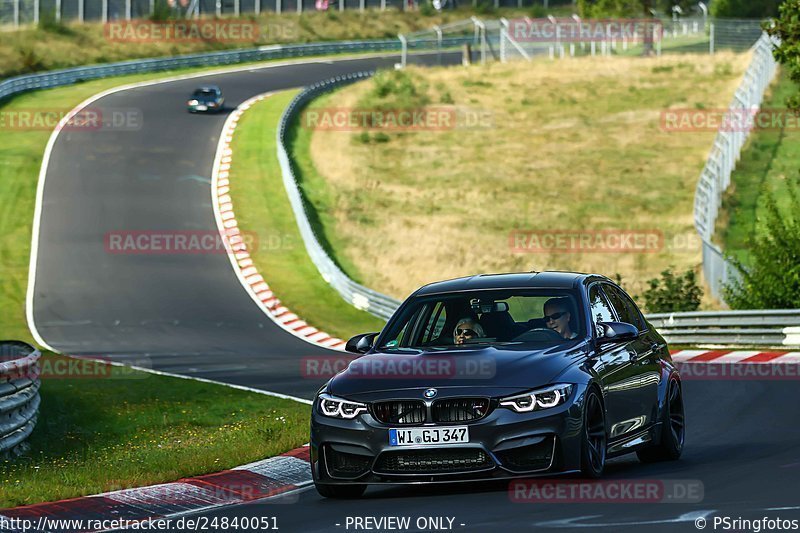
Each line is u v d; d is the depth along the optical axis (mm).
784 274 98375
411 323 36156
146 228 170500
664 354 40531
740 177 169500
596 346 34688
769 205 101812
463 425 31203
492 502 30516
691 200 181750
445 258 156000
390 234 169625
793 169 171875
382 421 31906
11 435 49281
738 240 144375
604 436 33625
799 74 112062
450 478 31328
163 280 146375
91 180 193125
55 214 175250
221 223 173750
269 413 63688
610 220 173000
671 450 39406
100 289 142250
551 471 31156
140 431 60062
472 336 35156
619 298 39406
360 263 157875
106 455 49812
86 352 108562
